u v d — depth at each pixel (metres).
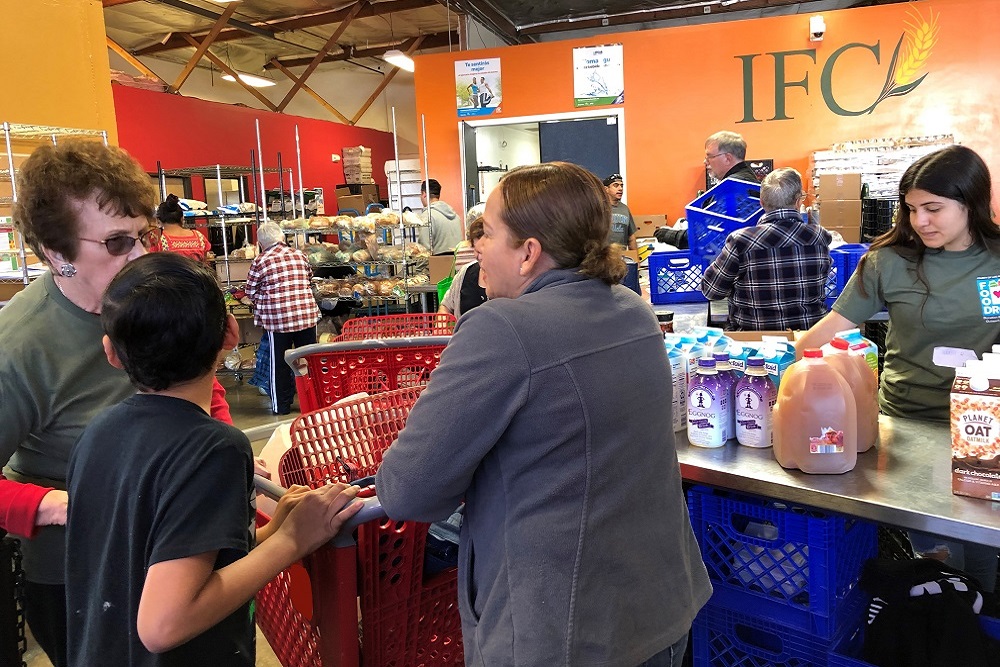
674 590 1.19
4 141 4.55
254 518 1.16
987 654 1.59
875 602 1.77
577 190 1.17
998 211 7.93
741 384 1.78
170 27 13.33
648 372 1.16
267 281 5.55
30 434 1.35
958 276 1.96
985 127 7.92
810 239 3.24
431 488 1.08
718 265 3.41
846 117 8.23
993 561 2.14
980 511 1.37
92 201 1.27
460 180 9.37
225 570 1.06
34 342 1.30
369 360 2.40
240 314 7.13
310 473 1.53
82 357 1.35
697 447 1.79
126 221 1.31
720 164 4.45
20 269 3.82
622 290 1.24
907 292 2.04
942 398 2.02
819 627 1.59
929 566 1.76
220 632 1.17
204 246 6.30
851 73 8.15
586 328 1.11
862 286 2.14
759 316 3.35
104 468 1.11
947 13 7.82
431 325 3.17
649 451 1.16
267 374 5.91
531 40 11.76
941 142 6.19
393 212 6.37
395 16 13.66
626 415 1.12
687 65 8.56
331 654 1.24
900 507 1.39
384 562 1.27
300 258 5.68
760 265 3.28
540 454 1.08
